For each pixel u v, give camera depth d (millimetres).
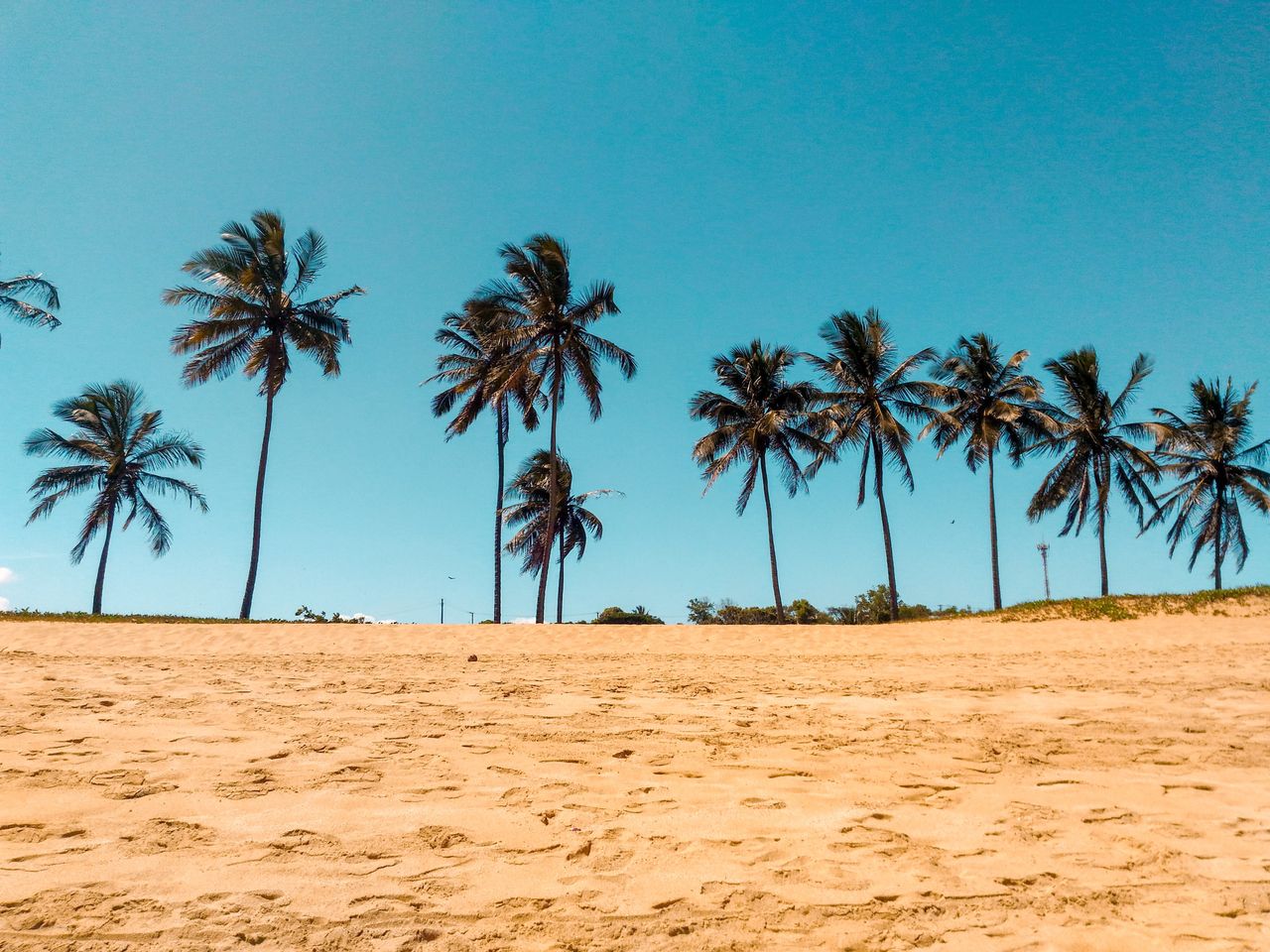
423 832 3820
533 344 26672
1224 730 6230
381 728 6094
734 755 5414
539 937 2816
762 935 2852
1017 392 30141
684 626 18781
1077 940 2822
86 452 28906
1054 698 7730
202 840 3652
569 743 5707
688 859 3555
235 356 25141
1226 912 3045
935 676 9773
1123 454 29500
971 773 5004
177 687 8047
